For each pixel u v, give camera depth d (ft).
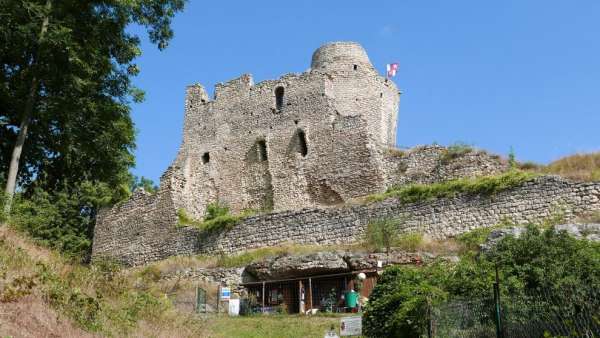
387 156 121.60
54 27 71.31
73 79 72.49
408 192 97.30
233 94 151.53
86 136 77.97
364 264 86.48
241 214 127.13
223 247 114.21
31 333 39.68
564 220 82.94
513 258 56.49
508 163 102.22
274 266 93.09
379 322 57.06
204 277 100.58
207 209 138.51
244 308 86.74
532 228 63.72
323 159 131.13
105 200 142.20
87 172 83.76
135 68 79.82
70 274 54.13
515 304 44.52
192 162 149.89
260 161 141.90
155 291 72.38
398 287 58.44
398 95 156.46
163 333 52.16
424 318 50.60
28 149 80.53
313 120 136.36
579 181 84.02
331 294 88.07
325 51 147.74
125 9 76.43
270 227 109.60
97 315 47.26
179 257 117.29
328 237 102.32
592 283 46.83
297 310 89.76
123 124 79.87
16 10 70.33
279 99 146.72
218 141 149.07
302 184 132.67
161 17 78.79
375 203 99.81
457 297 51.08
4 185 79.46
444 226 92.17
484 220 89.30
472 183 92.73
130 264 130.11
